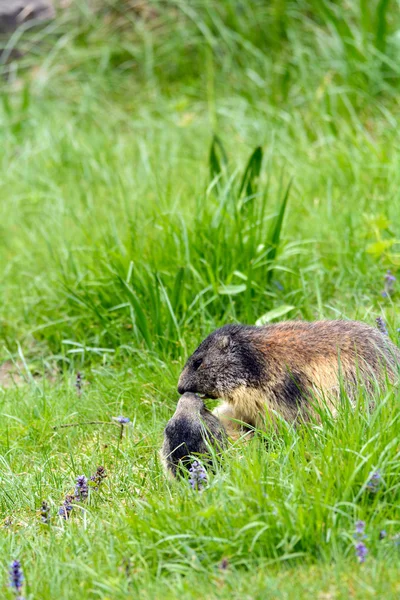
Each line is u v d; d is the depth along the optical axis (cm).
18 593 609
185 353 1012
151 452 859
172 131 1647
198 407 798
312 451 725
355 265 1168
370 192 1345
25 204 1534
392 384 795
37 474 831
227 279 1096
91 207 1396
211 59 1773
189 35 1848
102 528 692
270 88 1675
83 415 966
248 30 1778
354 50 1622
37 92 1836
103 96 1820
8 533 733
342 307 1099
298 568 611
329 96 1585
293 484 663
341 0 1761
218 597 582
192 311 1093
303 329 869
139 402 968
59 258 1247
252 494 665
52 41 1944
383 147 1455
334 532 621
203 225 1155
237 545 630
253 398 855
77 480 757
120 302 1149
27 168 1616
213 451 736
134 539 657
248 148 1538
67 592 608
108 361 1093
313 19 1777
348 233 1220
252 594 581
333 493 660
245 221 1163
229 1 1814
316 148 1500
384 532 622
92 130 1717
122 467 827
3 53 1941
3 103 1816
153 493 752
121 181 1404
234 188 1296
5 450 907
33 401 999
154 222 1234
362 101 1583
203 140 1597
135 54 1859
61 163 1608
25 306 1234
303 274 1160
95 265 1213
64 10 1970
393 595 565
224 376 865
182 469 750
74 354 1140
